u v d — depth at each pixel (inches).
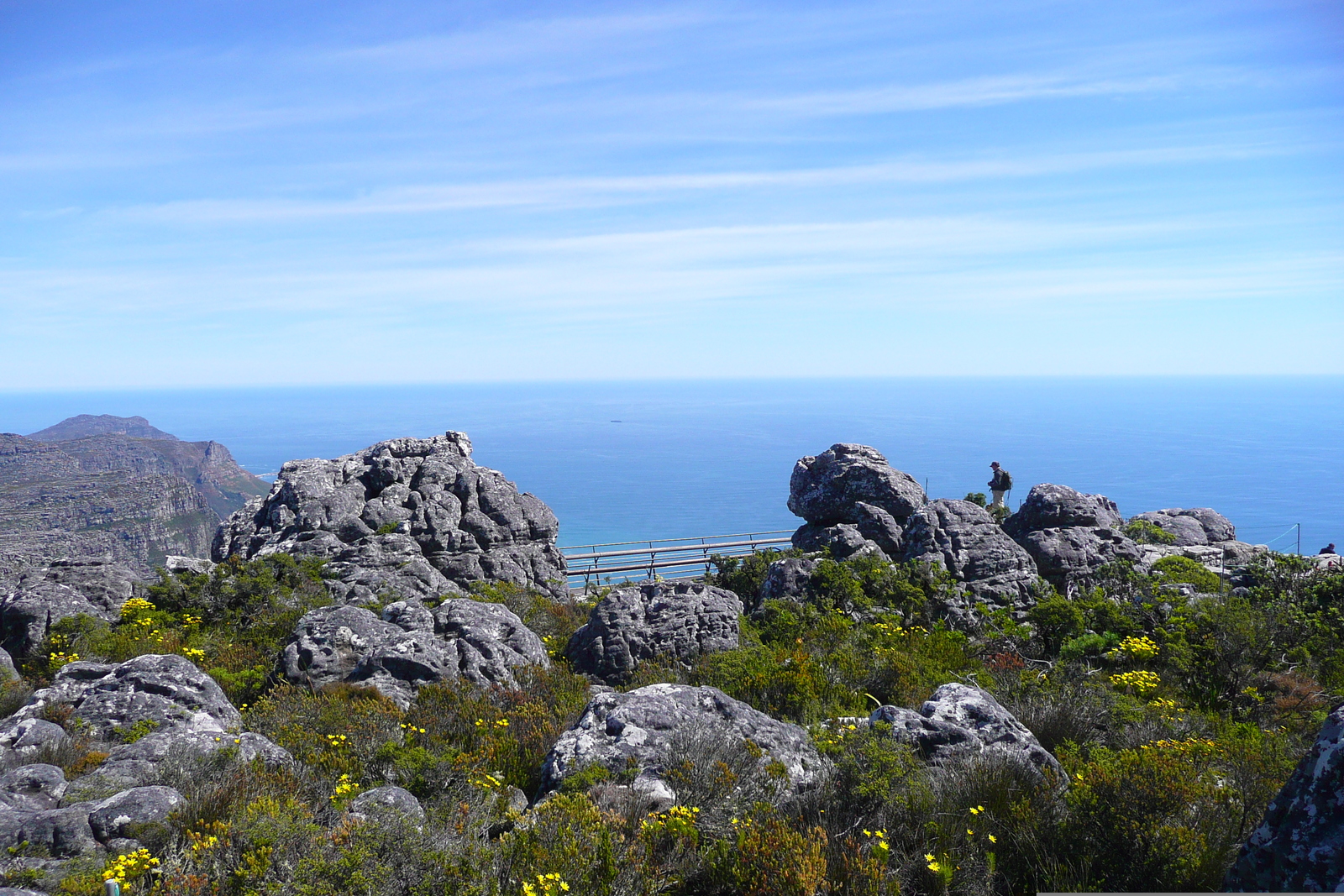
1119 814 257.4
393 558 856.9
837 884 235.5
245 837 236.4
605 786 299.3
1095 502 1019.3
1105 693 484.4
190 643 606.5
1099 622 699.4
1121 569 845.2
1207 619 622.8
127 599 690.8
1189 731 433.7
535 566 946.1
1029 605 802.8
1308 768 202.4
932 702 367.9
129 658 569.9
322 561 818.2
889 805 281.0
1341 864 183.5
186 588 688.4
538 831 256.4
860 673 514.3
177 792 288.4
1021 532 990.4
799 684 471.5
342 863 220.7
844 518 1108.5
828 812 280.4
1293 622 639.1
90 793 292.4
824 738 346.0
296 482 926.4
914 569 786.8
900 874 246.8
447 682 483.8
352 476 968.9
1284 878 194.7
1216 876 235.5
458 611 564.7
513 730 401.7
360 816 268.2
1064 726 418.9
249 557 868.0
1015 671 550.0
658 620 613.0
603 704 359.3
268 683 503.2
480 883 229.3
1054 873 246.1
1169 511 1165.7
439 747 372.8
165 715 396.2
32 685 507.8
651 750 327.6
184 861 243.1
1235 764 328.2
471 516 941.2
